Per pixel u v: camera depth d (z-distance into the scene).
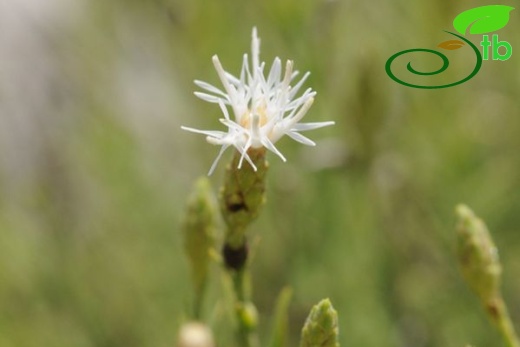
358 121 0.26
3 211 0.32
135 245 0.32
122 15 0.29
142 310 0.31
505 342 0.21
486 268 0.21
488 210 0.28
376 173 0.27
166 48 0.29
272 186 0.28
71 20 0.31
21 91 0.32
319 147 0.27
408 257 0.28
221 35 0.28
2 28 0.32
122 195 0.32
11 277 0.31
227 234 0.20
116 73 0.31
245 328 0.21
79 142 0.32
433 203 0.28
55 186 0.32
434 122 0.28
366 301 0.28
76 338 0.31
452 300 0.28
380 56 0.26
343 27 0.27
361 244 0.29
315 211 0.28
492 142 0.28
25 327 0.31
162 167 0.32
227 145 0.19
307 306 0.29
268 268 0.29
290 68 0.19
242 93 0.19
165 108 0.31
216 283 0.27
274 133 0.19
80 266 0.31
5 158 0.33
